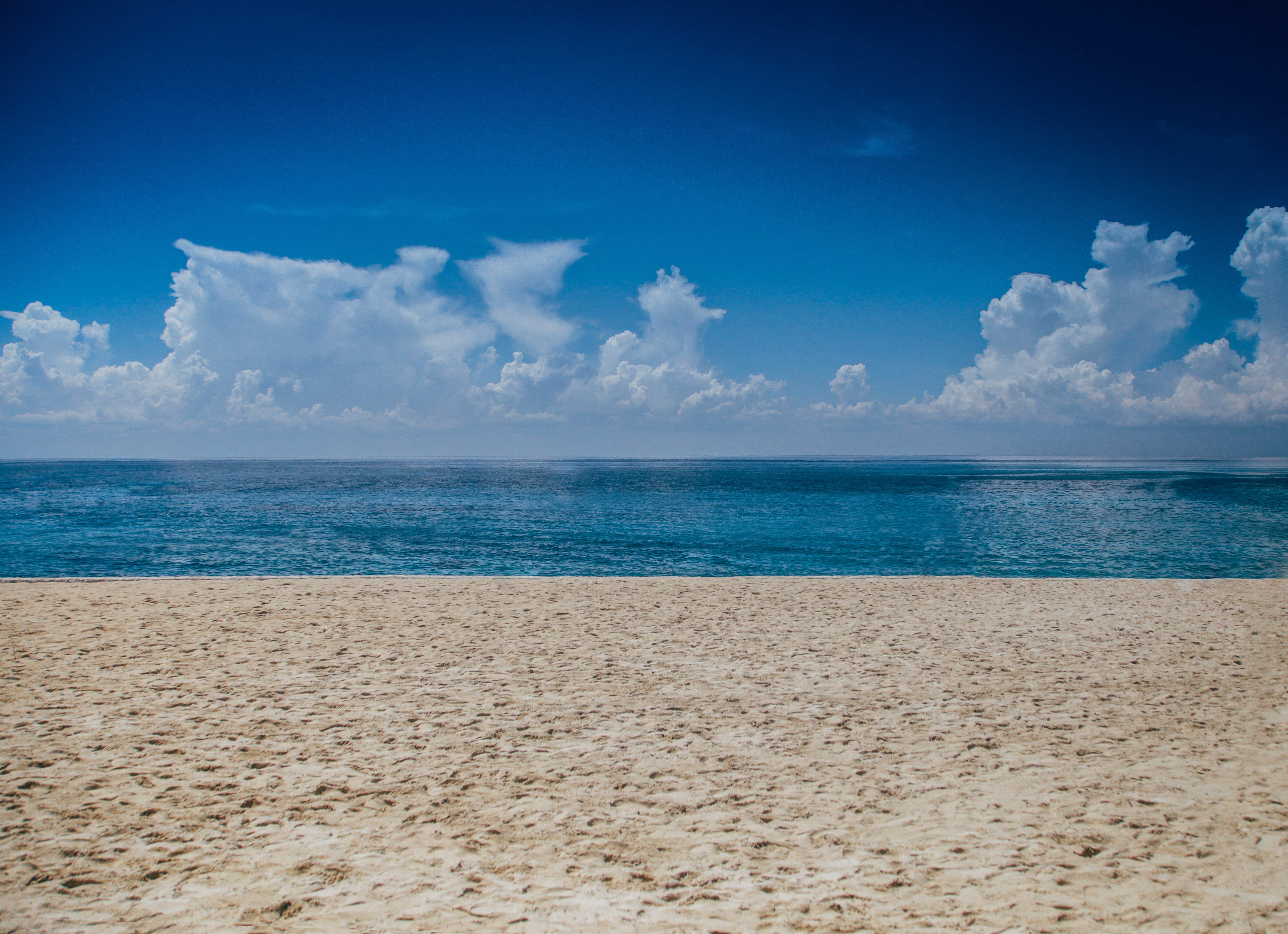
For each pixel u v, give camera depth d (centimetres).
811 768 530
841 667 805
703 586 1339
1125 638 950
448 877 380
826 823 444
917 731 606
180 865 389
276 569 1870
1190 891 365
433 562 1992
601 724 620
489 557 2066
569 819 449
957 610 1134
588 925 337
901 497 4762
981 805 468
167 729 597
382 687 722
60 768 515
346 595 1231
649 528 2809
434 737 588
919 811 460
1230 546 2316
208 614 1071
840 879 380
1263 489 5741
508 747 567
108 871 381
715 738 590
